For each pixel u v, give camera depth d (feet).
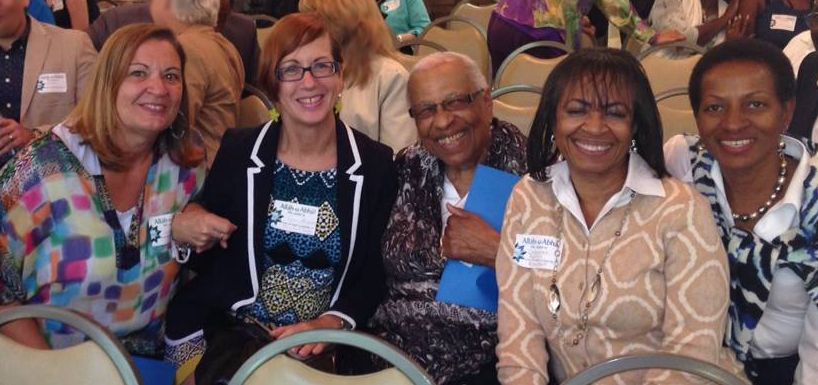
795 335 5.24
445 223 6.67
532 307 5.49
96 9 16.19
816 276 4.90
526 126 9.00
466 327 6.35
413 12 18.52
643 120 5.12
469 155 6.53
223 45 9.66
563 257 5.31
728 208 5.28
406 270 6.57
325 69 6.53
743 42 5.05
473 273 6.31
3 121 8.25
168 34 6.48
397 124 9.41
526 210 5.50
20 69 9.27
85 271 6.20
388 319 6.66
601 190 5.27
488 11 18.24
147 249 6.51
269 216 6.72
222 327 6.91
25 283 6.23
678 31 13.73
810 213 4.92
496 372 6.36
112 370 4.66
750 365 5.46
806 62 7.31
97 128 6.12
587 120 5.07
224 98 9.52
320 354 6.46
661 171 5.20
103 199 6.25
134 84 6.13
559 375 5.70
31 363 4.75
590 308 5.16
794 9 12.28
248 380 4.62
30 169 6.04
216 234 6.43
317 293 6.77
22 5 9.11
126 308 6.52
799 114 7.30
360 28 9.15
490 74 14.23
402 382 4.43
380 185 6.75
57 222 6.10
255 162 6.71
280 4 19.70
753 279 5.13
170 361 6.86
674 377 4.97
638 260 5.06
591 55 5.16
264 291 6.77
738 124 4.95
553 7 13.51
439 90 6.36
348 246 6.70
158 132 6.39
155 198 6.54
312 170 6.74
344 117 9.50
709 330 4.94
